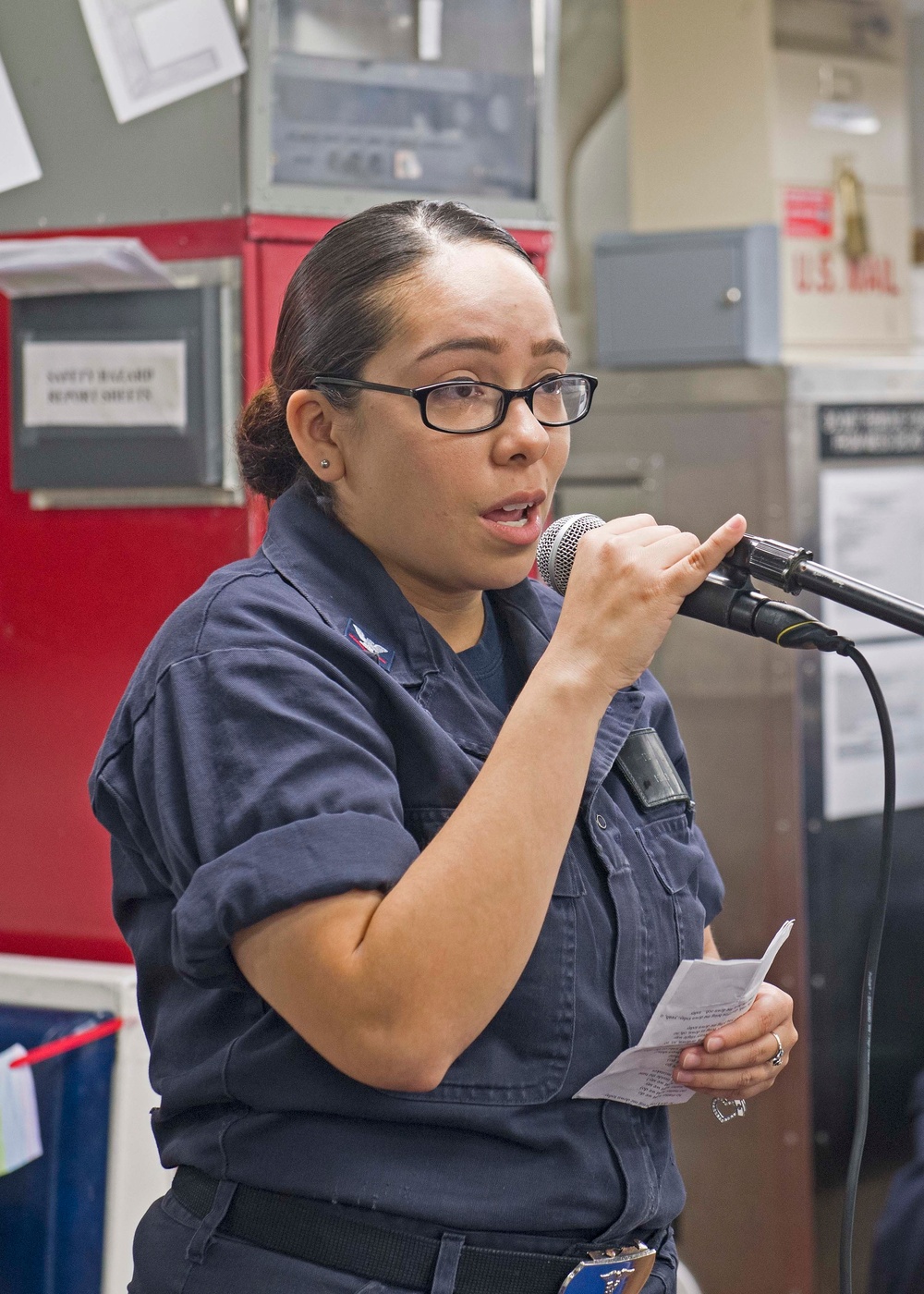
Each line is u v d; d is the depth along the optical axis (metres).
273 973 1.28
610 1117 1.49
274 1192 1.39
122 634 2.74
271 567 1.52
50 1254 2.46
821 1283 4.03
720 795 4.04
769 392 3.96
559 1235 1.43
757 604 1.44
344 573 1.53
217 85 2.56
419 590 1.57
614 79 4.69
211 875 1.28
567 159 4.75
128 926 1.60
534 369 1.44
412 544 1.47
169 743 1.38
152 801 1.42
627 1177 1.46
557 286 4.80
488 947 1.24
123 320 2.65
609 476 4.19
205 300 2.60
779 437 3.96
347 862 1.25
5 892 2.87
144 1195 2.58
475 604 1.64
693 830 1.69
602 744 1.60
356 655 1.43
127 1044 2.55
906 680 4.12
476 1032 1.27
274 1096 1.38
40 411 2.71
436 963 1.22
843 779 4.02
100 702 2.77
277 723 1.33
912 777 4.16
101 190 2.71
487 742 1.50
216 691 1.37
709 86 4.31
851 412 4.03
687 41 4.33
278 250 2.61
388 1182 1.35
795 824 3.96
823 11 4.39
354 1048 1.24
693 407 4.07
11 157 2.75
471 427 1.41
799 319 4.37
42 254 2.49
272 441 1.62
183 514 2.67
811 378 3.96
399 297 1.41
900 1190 3.33
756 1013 1.61
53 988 2.59
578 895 1.46
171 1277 1.44
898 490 4.12
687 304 4.10
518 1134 1.39
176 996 1.52
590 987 1.44
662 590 1.36
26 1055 2.39
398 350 1.41
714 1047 1.55
